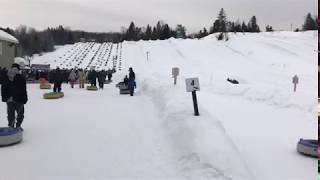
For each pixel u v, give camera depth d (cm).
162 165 718
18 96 989
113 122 1157
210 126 841
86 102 1745
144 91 2230
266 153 748
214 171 653
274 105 1332
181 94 1334
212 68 6244
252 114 1131
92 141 907
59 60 9644
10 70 990
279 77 4816
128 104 1642
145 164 727
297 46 7988
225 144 738
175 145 821
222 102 1313
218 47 8750
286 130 955
